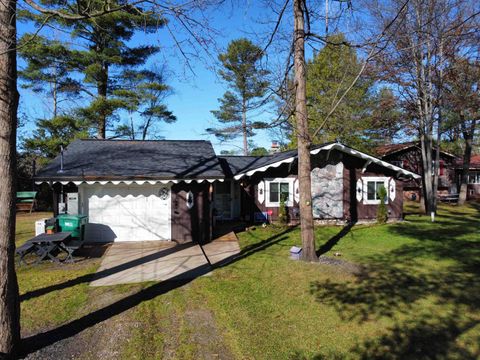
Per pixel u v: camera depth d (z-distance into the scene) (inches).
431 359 175.0
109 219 462.9
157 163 497.0
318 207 651.5
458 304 245.0
